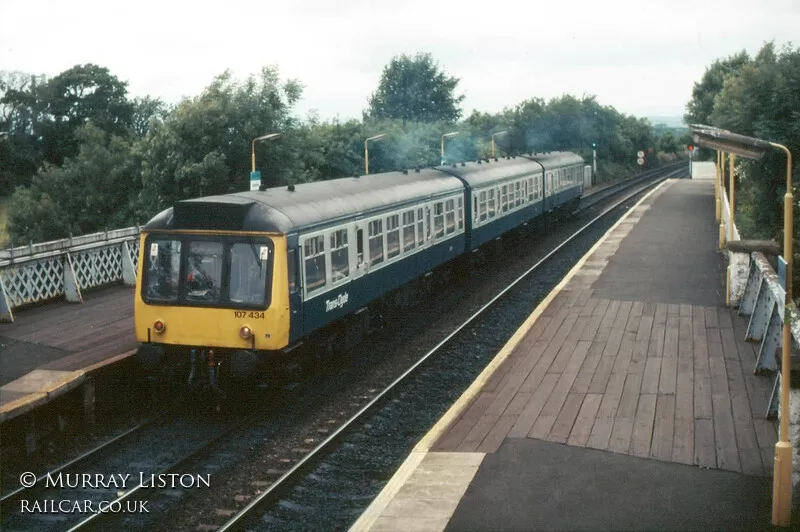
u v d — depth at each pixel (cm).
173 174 2814
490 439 992
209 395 1319
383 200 1688
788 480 751
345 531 848
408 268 1844
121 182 3144
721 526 755
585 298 1833
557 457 928
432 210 2025
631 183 6362
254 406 1267
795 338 915
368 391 1343
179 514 896
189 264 1211
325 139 4091
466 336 1700
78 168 3197
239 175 2905
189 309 1207
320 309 1342
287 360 1275
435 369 1461
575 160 4144
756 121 2336
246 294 1191
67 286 1661
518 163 3147
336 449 1088
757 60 2647
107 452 1077
